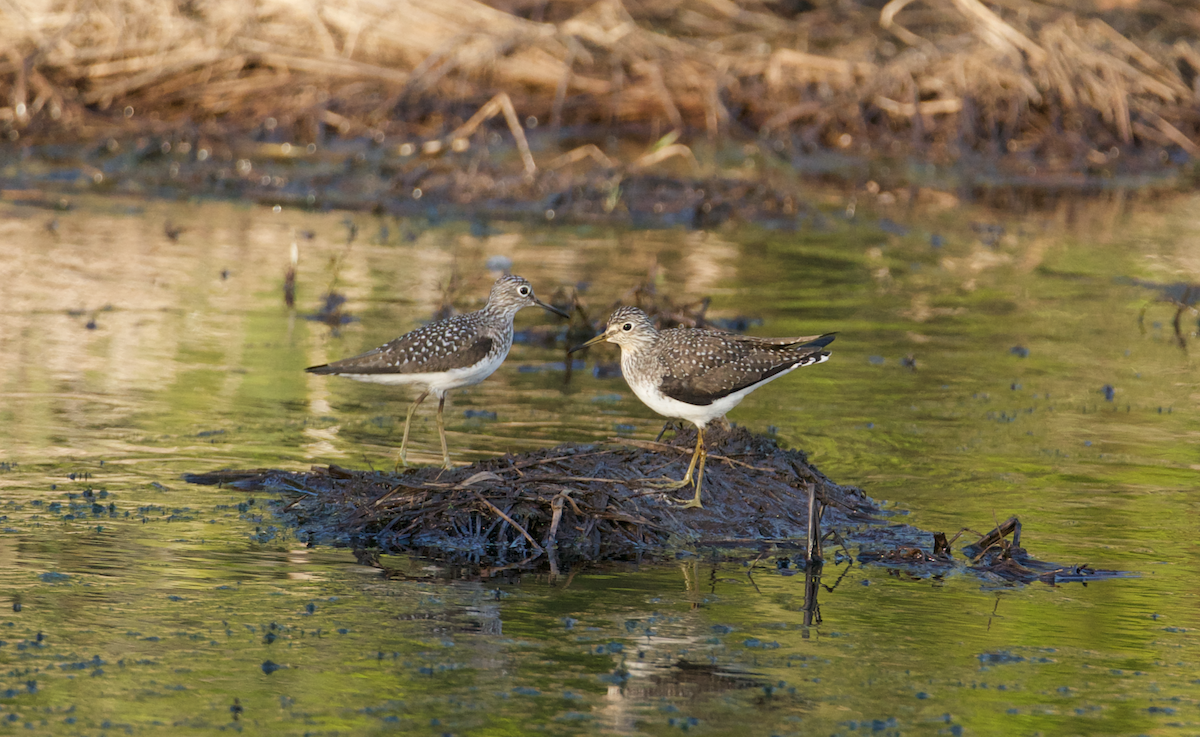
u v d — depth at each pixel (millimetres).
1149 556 10953
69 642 8820
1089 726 8117
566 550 10953
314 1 28891
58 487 11672
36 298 17688
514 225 23875
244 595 9719
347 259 20750
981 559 10914
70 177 24984
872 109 30359
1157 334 18500
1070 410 15016
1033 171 29203
